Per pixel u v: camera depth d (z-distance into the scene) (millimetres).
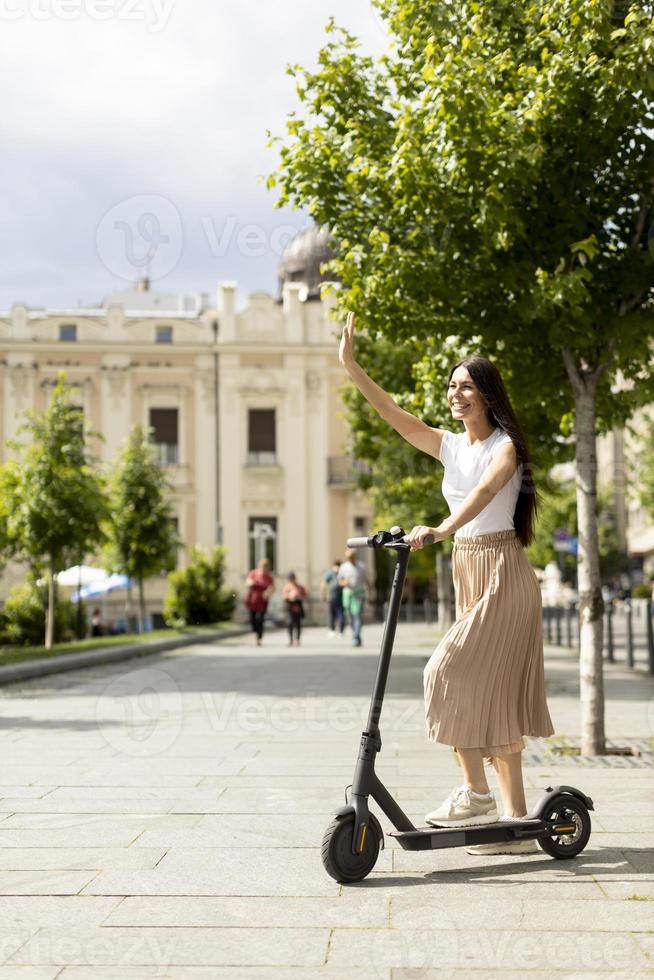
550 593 44656
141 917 3777
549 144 7867
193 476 45938
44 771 6836
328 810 5566
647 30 7000
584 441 8117
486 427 4676
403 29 7984
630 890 4078
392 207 8453
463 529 4605
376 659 18984
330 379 46469
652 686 12961
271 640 28094
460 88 7262
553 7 7340
